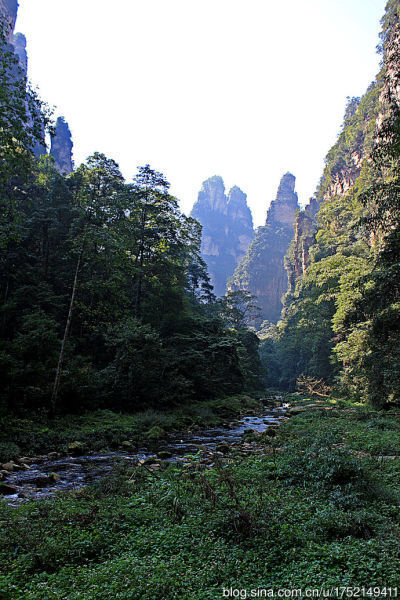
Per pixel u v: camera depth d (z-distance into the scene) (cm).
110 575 427
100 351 2622
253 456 1143
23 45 8131
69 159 8488
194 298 5416
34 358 1941
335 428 1372
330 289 4288
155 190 3080
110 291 2419
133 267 2583
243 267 17125
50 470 1105
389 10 4662
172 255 3341
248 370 5244
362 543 483
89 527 592
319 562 443
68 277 2605
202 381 3077
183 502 665
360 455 1041
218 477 795
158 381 2447
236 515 573
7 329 2266
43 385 1845
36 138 1453
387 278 1734
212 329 3481
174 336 3108
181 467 1028
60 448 1373
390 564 423
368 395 2342
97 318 2605
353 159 8612
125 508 666
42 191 3050
